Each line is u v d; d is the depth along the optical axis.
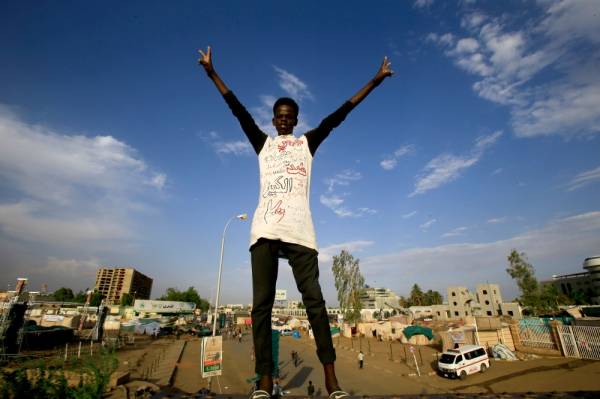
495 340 26.31
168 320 61.00
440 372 21.00
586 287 76.62
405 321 49.88
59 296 97.19
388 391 18.41
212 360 15.91
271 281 2.15
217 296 22.09
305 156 2.58
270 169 2.54
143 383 18.25
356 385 19.95
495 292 57.03
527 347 25.47
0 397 8.62
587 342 21.84
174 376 23.16
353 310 50.16
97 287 113.44
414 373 22.39
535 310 34.03
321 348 1.96
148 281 135.00
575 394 1.50
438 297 89.25
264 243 2.21
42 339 30.20
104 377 10.41
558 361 21.17
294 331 54.59
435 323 47.59
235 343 44.66
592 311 44.50
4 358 20.84
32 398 8.96
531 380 17.55
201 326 62.41
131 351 33.41
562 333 23.33
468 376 20.19
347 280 52.03
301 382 21.66
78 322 49.81
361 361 24.95
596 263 74.31
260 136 2.76
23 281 26.16
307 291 2.10
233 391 19.42
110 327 52.28
